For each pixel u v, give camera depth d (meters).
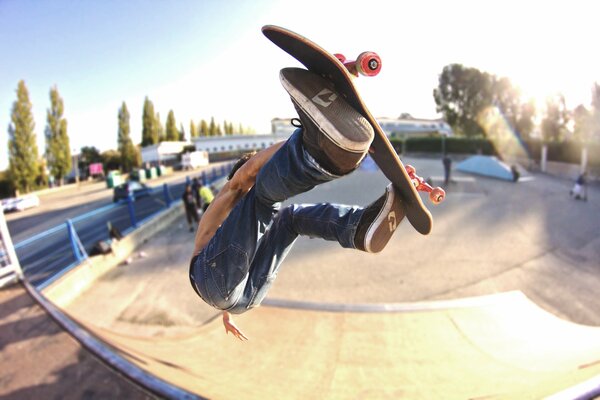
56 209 24.44
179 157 59.91
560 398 2.05
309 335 4.89
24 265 10.38
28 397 3.07
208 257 1.51
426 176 25.30
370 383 3.61
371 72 1.12
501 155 40.44
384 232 1.43
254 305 1.72
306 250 10.12
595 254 9.09
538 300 6.95
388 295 7.30
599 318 6.24
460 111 46.34
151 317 6.83
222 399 2.59
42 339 4.08
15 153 38.00
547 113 34.16
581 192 16.08
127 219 15.79
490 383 3.29
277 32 1.00
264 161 1.50
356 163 1.09
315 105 1.04
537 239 10.41
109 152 66.25
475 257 9.19
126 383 2.99
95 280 8.72
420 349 4.52
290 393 3.32
